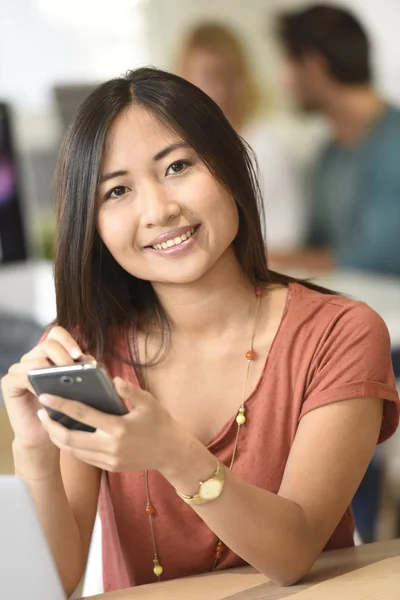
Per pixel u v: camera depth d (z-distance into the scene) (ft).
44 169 16.02
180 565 5.16
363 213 15.29
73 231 4.97
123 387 3.76
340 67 15.93
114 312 5.31
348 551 4.83
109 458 3.86
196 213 4.75
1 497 3.67
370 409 4.83
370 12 16.21
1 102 12.07
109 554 5.39
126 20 17.24
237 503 4.17
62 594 3.87
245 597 4.26
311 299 5.19
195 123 4.75
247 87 16.28
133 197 4.80
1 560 3.77
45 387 3.75
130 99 4.76
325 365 4.95
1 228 12.13
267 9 16.30
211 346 5.16
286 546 4.28
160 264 4.85
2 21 17.12
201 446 4.05
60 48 17.31
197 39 16.66
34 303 11.44
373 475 10.96
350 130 15.64
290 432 5.01
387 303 12.62
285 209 15.46
